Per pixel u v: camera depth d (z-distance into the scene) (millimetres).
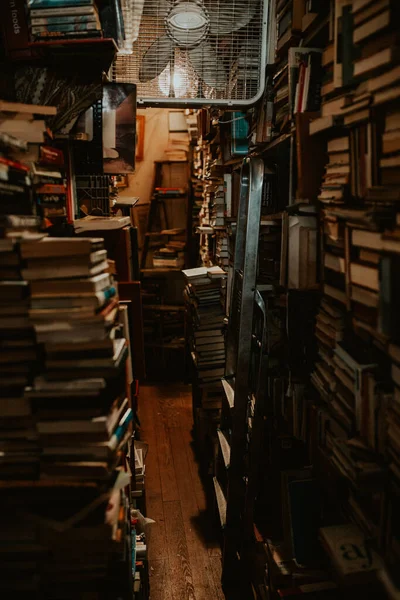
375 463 1357
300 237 1762
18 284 1340
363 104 1355
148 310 5301
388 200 1263
